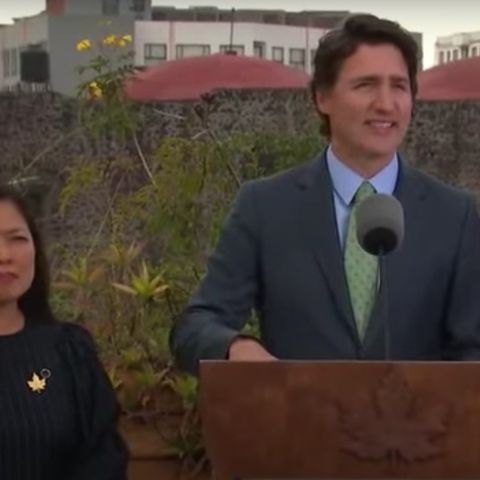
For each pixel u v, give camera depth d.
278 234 2.80
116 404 2.97
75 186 6.81
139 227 5.52
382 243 2.43
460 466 2.19
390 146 2.75
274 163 6.29
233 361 2.20
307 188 2.83
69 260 5.61
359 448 2.19
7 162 16.23
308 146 6.29
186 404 4.03
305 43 36.16
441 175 16.94
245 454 2.21
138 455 4.05
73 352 2.93
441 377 2.18
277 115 16.14
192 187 5.29
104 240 6.13
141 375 4.18
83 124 9.90
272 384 2.19
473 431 2.18
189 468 4.07
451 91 16.84
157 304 4.56
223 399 2.20
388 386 2.18
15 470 2.79
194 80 15.71
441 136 16.91
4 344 2.89
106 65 9.48
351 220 2.78
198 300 2.84
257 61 16.95
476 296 2.79
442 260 2.76
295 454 2.20
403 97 2.74
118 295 4.57
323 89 2.80
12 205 2.97
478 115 16.86
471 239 2.80
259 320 2.90
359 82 2.72
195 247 5.18
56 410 2.84
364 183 2.80
